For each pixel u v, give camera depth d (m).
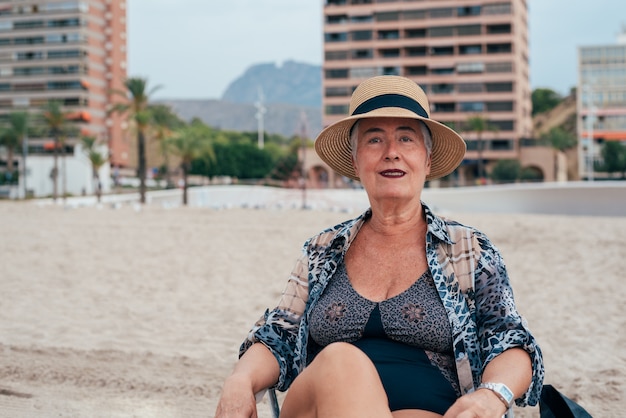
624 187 44.56
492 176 89.44
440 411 2.17
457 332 2.24
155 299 9.41
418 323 2.25
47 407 4.52
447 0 95.81
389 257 2.40
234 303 9.11
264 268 12.91
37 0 114.06
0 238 18.97
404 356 2.27
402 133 2.43
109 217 29.27
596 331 7.13
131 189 90.19
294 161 83.12
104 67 119.38
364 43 98.06
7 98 115.38
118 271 12.45
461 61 95.56
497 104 94.75
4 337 6.77
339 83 98.62
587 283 10.57
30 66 114.62
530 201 47.91
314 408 1.96
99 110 117.56
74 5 113.31
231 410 2.14
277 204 47.56
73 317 7.99
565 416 2.26
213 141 112.31
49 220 27.02
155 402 4.68
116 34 120.31
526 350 2.15
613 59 107.56
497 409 1.96
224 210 35.69
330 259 2.47
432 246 2.35
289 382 2.48
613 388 5.03
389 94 2.44
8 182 85.44
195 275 11.95
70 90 113.25
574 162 124.94
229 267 13.05
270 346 2.42
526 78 107.94
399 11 97.44
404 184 2.38
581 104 108.19
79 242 17.98
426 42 96.69
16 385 5.02
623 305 8.62
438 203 50.91
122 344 6.51
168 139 56.09
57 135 70.69
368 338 2.33
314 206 46.38
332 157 2.71
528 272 12.05
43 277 11.59
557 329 7.28
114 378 5.23
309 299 2.49
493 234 19.72
